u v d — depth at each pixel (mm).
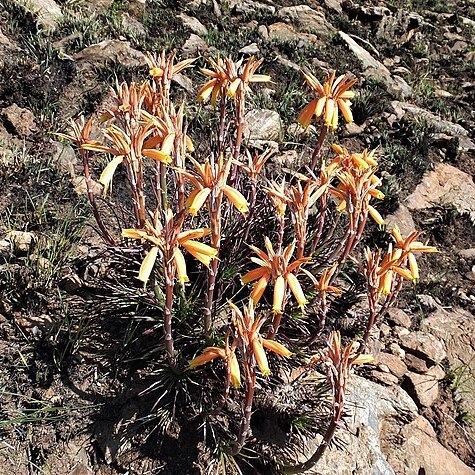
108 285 1020
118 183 1295
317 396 961
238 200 791
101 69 1556
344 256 970
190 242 783
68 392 964
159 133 878
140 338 1016
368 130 1695
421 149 1652
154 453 931
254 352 765
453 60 2492
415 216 1470
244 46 1899
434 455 1034
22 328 1015
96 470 916
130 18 1926
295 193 859
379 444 1014
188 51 1773
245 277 801
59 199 1222
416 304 1251
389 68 2268
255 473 932
